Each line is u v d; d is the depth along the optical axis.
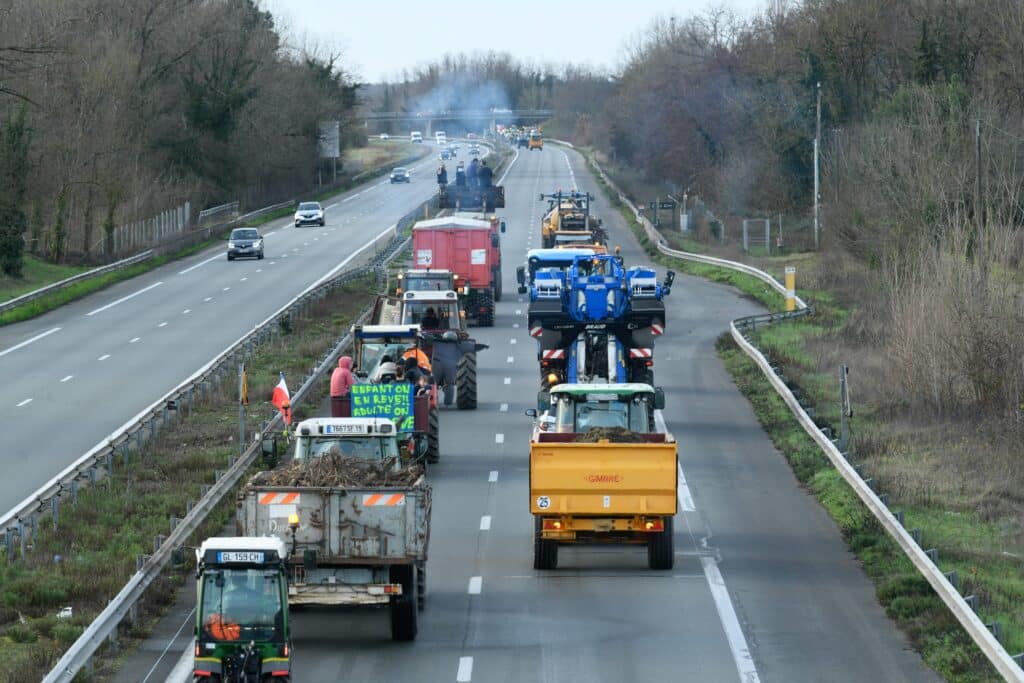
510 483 90.94
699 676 53.16
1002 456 93.81
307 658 55.69
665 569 69.75
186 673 53.81
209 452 97.81
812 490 88.25
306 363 139.88
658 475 67.38
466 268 172.62
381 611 63.09
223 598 47.09
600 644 57.47
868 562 70.62
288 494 56.22
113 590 64.94
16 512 71.44
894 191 176.75
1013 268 129.75
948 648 55.41
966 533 76.38
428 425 94.06
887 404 113.88
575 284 108.12
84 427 111.88
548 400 84.00
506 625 60.34
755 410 117.94
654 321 108.44
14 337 168.62
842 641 57.66
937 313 113.50
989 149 170.25
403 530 56.31
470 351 118.50
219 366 127.12
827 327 163.00
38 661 53.16
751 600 64.19
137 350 154.88
